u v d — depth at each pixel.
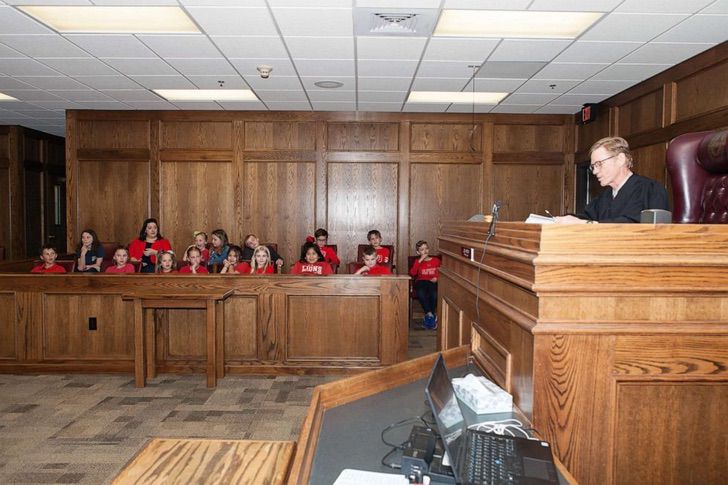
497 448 1.34
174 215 8.09
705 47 4.98
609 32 4.64
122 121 8.02
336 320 4.77
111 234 8.08
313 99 7.33
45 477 2.90
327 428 1.51
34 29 4.68
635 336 1.48
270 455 1.74
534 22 4.52
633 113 6.51
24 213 9.39
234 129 8.03
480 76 6.10
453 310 2.80
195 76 6.21
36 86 6.66
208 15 4.32
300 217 8.13
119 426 3.61
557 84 6.39
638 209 2.30
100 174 8.06
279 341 4.75
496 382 1.81
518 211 8.16
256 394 4.28
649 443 1.50
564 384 1.48
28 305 4.74
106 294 4.73
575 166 8.09
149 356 4.56
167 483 1.57
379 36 4.80
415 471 1.23
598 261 1.44
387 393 1.79
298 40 4.93
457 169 8.16
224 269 5.70
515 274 1.66
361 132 8.12
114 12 4.37
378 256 7.29
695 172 2.64
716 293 1.49
